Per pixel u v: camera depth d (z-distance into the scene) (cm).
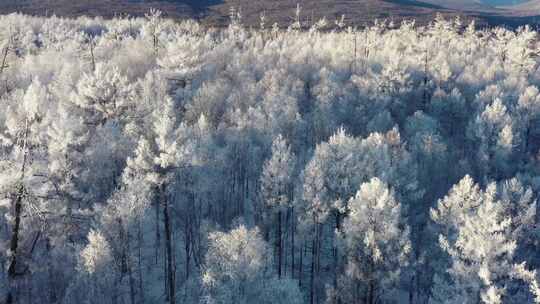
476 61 11800
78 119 4066
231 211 5666
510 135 6419
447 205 4106
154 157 3856
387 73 8988
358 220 3656
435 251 4453
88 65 8325
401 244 3594
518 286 3447
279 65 9862
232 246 3441
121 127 5141
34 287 3300
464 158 6925
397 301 4534
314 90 8425
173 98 7012
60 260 3469
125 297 3941
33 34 14050
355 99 8256
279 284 3550
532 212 4112
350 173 4422
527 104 7850
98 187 4506
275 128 6209
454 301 3241
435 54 12044
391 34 16288
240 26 19062
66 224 3291
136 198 3650
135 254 4203
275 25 17662
